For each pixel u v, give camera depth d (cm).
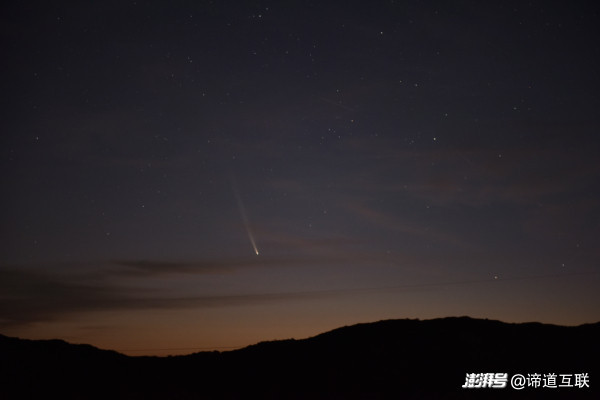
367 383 3111
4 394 2317
